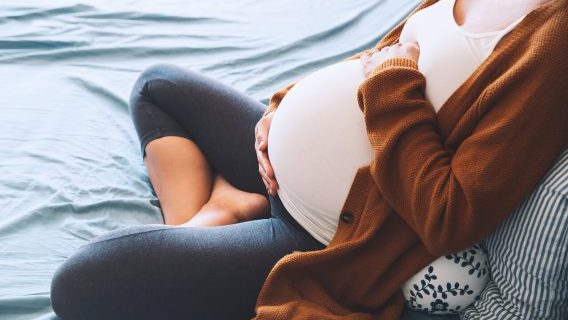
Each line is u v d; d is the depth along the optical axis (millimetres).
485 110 690
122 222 1050
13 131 1252
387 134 728
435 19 823
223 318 828
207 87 1080
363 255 807
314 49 1586
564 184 655
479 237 719
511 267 731
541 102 647
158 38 1609
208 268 807
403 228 787
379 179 740
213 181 1108
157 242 803
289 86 1073
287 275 807
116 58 1532
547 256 681
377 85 744
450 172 704
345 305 848
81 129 1279
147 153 1066
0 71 1441
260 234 866
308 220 874
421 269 791
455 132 729
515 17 715
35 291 916
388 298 824
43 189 1109
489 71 699
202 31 1647
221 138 1064
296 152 860
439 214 699
